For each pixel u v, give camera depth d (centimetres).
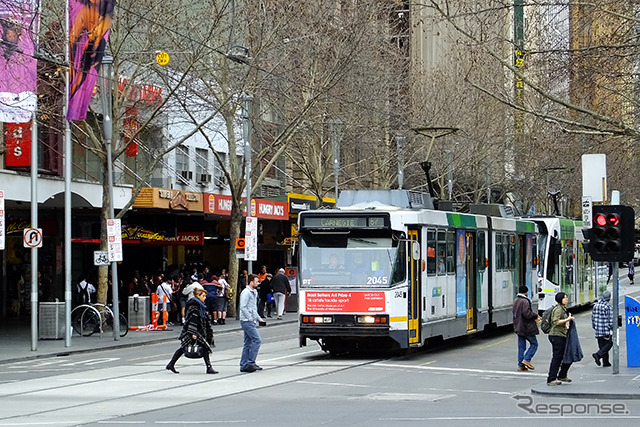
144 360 2753
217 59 4297
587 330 3825
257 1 4206
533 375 2339
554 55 2494
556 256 4081
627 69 2434
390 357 2745
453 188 6650
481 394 1961
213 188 5228
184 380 2203
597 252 2217
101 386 2105
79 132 4094
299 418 1605
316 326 2575
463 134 5819
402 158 5200
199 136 5078
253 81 4200
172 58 4116
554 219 4109
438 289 2814
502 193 6656
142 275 4453
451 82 6109
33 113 2830
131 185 4081
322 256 2598
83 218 4428
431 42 6619
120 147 3941
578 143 5806
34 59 2786
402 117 5431
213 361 2684
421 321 2669
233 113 4316
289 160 5862
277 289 4578
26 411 1725
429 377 2275
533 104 4322
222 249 5522
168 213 4553
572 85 2605
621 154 4928
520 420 1567
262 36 4181
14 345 3219
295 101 4706
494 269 3356
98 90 3538
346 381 2184
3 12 2567
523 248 3775
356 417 1612
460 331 2991
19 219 4156
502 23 3072
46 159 3697
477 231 3203
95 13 3048
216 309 4147
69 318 3184
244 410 1719
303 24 4434
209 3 4184
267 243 5509
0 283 4262
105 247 3569
